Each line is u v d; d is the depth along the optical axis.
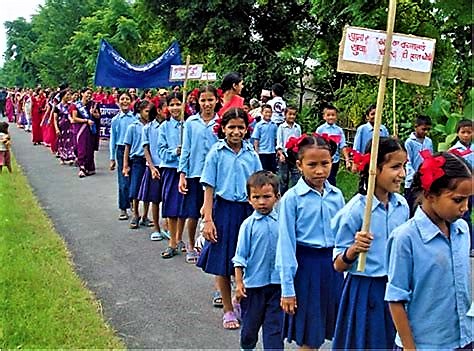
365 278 3.53
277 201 4.42
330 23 13.22
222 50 17.67
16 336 4.71
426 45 3.42
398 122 9.99
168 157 7.03
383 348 3.51
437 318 2.90
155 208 7.96
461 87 8.58
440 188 2.77
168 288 6.10
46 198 10.72
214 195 5.11
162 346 4.78
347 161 9.66
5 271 6.09
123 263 6.93
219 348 4.75
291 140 4.10
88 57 35.19
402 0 9.35
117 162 9.12
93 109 14.10
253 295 4.32
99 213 9.55
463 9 7.62
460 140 6.07
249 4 16.88
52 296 5.60
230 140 5.08
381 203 3.57
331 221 3.81
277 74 16.92
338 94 14.06
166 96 7.94
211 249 5.11
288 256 3.87
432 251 2.89
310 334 3.96
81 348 4.59
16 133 25.16
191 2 17.11
